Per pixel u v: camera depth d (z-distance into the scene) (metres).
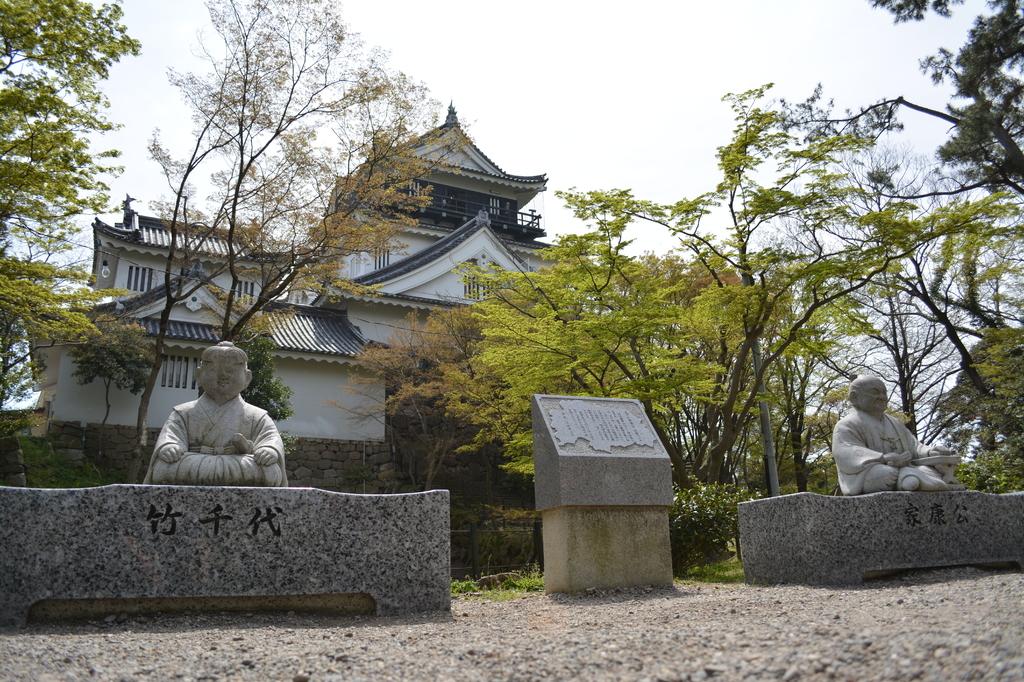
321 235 18.81
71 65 14.14
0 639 5.84
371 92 18.05
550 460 9.85
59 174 14.40
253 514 7.31
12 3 13.12
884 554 9.37
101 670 5.12
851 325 18.73
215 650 5.76
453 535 23.36
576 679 4.76
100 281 32.09
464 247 35.81
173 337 25.98
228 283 32.00
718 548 14.98
